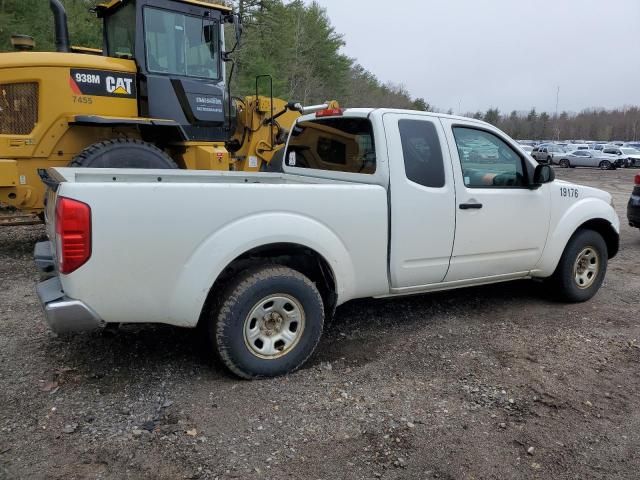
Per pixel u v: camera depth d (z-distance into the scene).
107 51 8.25
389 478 2.72
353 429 3.13
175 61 7.66
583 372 3.94
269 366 3.66
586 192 5.54
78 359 3.88
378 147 4.19
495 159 4.81
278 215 3.59
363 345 4.33
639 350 4.38
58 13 7.71
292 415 3.25
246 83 30.56
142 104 7.46
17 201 6.86
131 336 4.29
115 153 6.82
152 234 3.22
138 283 3.24
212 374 3.72
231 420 3.17
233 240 3.43
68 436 2.96
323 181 4.85
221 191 3.39
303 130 5.25
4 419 3.10
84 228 3.06
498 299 5.63
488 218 4.70
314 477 2.71
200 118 7.91
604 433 3.16
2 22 15.42
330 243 3.84
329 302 4.07
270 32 35.94
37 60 6.73
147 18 7.33
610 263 7.63
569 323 4.96
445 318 5.00
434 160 4.39
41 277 3.88
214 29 7.96
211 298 3.63
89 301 3.15
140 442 2.93
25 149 6.79
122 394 3.42
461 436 3.09
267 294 3.59
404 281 4.33
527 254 5.06
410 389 3.62
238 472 2.72
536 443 3.05
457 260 4.59
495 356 4.18
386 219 4.13
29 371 3.68
